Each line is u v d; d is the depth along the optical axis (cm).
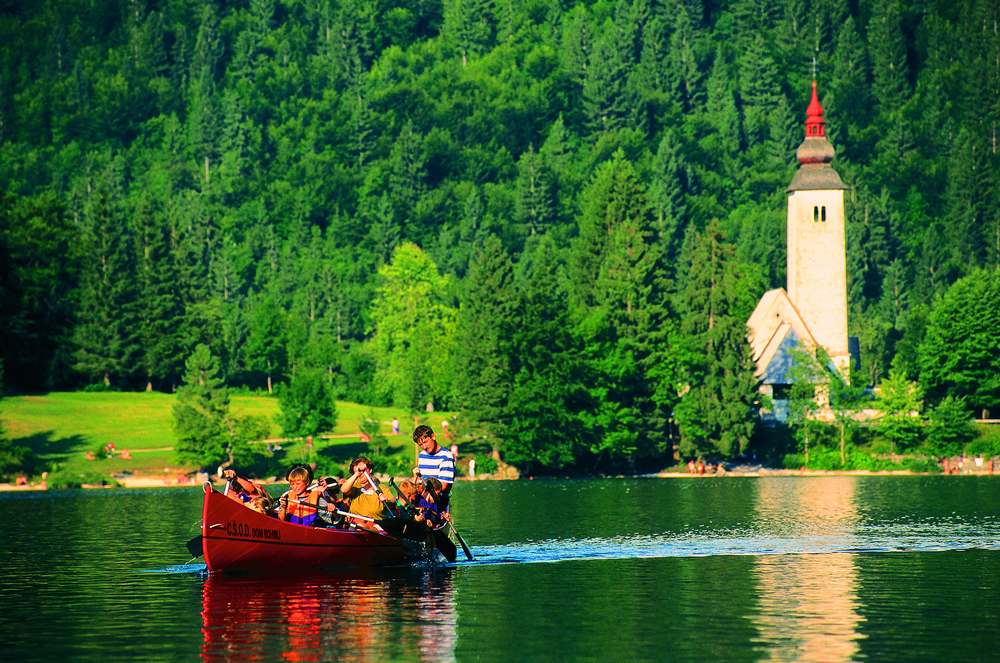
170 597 6831
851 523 12044
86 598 6844
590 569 8094
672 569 8081
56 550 9738
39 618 6181
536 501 16838
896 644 5403
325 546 7956
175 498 18962
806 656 5166
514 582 7431
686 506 15250
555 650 5316
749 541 10094
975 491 18575
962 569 8006
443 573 7888
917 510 14025
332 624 5944
